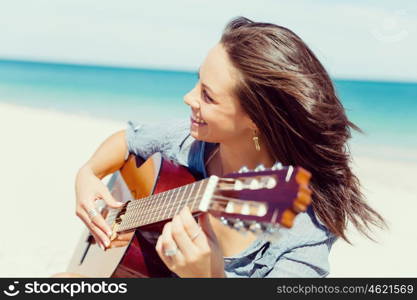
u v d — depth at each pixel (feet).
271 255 5.56
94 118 33.83
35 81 55.42
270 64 5.29
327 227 5.75
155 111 41.09
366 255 12.69
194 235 4.55
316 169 5.71
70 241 12.17
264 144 5.79
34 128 26.32
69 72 68.28
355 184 6.15
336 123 5.75
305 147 5.62
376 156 25.38
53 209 14.14
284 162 5.75
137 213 6.43
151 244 6.40
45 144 22.15
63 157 19.98
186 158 6.92
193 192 5.07
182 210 4.58
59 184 16.43
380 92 57.67
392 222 15.17
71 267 7.88
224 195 4.41
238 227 4.03
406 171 22.09
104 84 56.24
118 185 7.88
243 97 5.39
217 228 5.96
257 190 3.99
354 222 6.21
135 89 53.47
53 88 50.21
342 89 60.29
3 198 14.87
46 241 12.11
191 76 69.46
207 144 6.66
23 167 18.21
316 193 5.67
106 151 7.83
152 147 7.42
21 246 11.78
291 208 3.63
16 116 30.25
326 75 5.75
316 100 5.48
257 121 5.50
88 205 7.18
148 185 7.16
